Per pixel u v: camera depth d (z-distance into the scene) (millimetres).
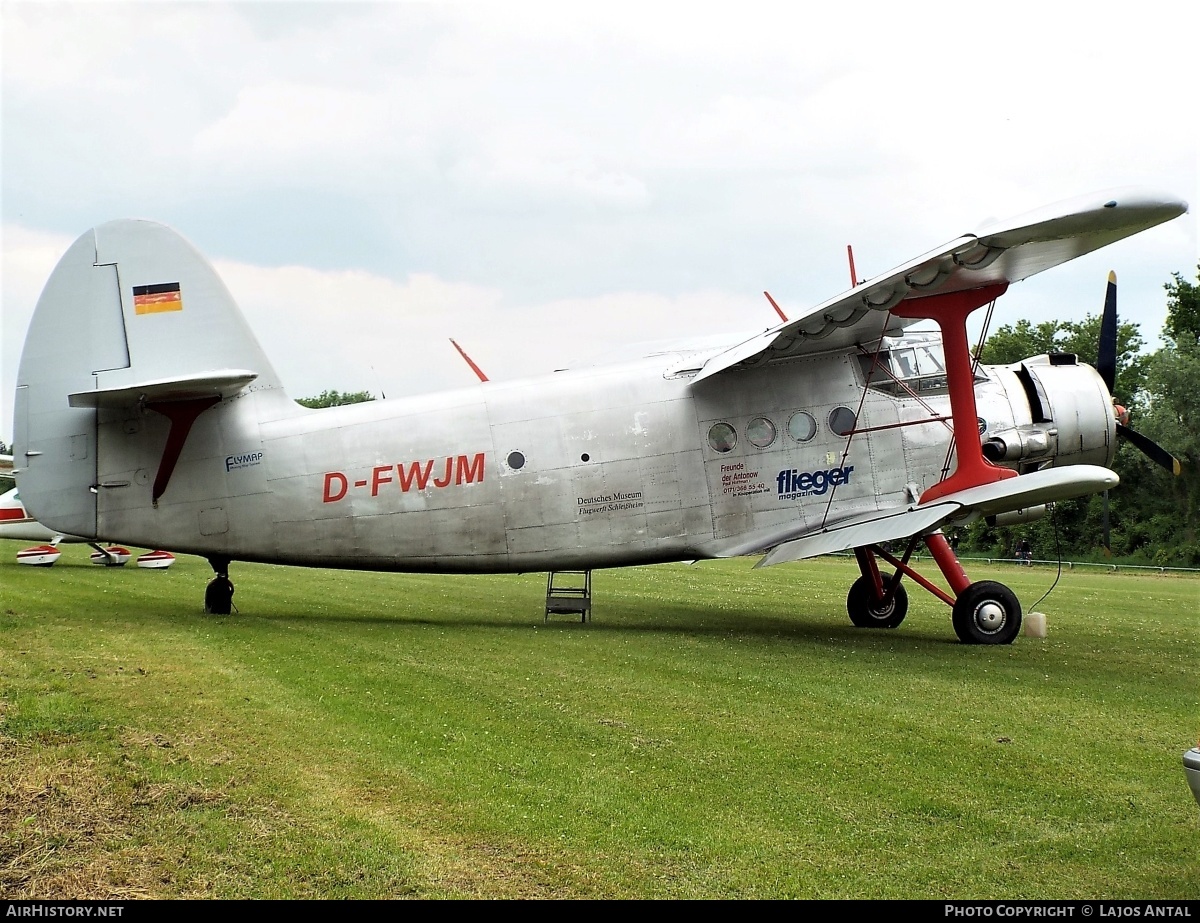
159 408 12273
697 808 5762
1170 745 7141
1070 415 13312
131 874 4867
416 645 10766
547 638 11570
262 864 4980
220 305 12438
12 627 11078
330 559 12531
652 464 12742
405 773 6285
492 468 12578
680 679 9172
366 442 12492
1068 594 20500
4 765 6152
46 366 12172
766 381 12961
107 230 12289
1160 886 4785
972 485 12055
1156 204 9461
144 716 7309
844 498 12945
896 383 13195
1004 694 8758
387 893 4688
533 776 6273
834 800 5910
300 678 8797
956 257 10398
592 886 4766
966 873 4930
